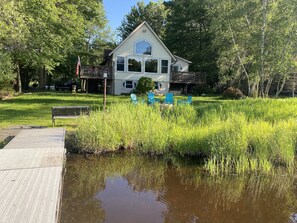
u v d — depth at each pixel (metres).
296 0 14.82
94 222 3.31
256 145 5.81
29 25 11.06
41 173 3.66
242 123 6.62
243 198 4.19
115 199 4.01
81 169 5.27
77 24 14.36
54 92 23.30
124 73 23.66
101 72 23.31
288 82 23.20
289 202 4.07
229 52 18.98
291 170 5.43
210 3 21.14
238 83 24.12
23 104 13.75
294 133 6.48
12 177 3.50
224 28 18.78
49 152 4.77
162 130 6.75
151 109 8.49
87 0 21.45
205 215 3.61
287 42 15.26
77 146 6.24
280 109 9.68
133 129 6.57
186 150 6.11
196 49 30.47
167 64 24.73
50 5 11.88
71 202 3.86
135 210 3.68
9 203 2.76
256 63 16.64
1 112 10.83
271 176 5.12
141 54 24.02
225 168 5.36
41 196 2.93
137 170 5.32
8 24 8.95
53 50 13.12
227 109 9.60
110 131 6.28
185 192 4.36
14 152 4.76
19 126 8.11
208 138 6.01
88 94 21.84
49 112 11.11
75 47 26.58
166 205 3.87
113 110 7.68
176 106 9.44
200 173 5.20
